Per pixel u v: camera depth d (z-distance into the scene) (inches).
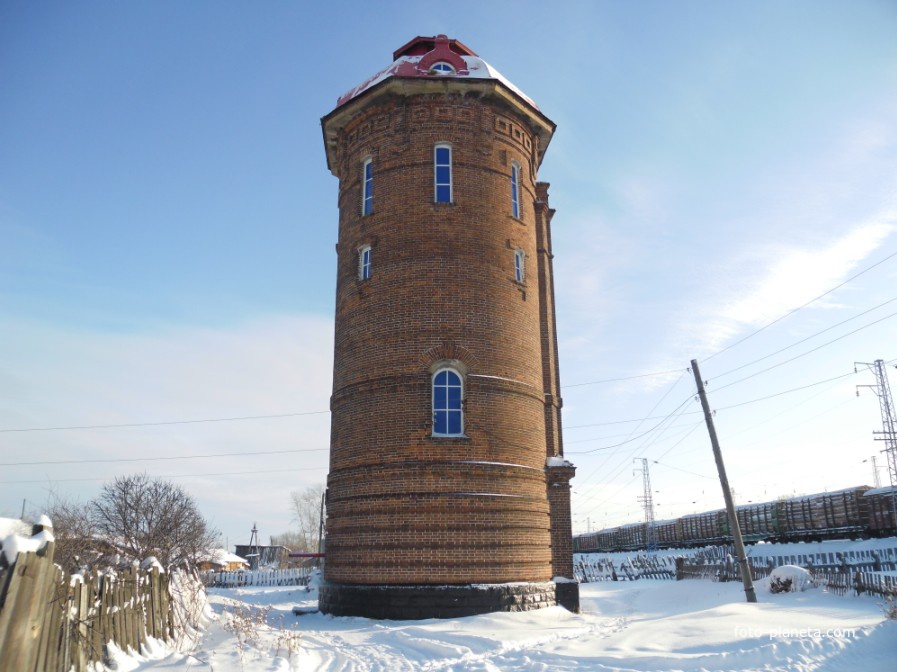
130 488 1019.3
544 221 1036.5
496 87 851.4
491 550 711.7
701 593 1021.8
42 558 240.8
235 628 524.1
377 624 664.4
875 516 1370.6
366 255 841.5
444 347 763.4
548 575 766.5
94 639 315.3
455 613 681.6
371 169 870.4
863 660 400.2
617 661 426.3
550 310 1013.2
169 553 953.5
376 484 735.1
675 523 2261.3
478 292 792.9
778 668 385.7
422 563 699.4
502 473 741.3
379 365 772.0
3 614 215.6
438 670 425.4
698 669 392.2
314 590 1368.1
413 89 847.7
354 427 774.5
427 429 737.6
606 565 1936.5
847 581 778.2
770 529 1701.5
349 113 890.1
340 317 853.2
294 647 454.0
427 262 793.6
